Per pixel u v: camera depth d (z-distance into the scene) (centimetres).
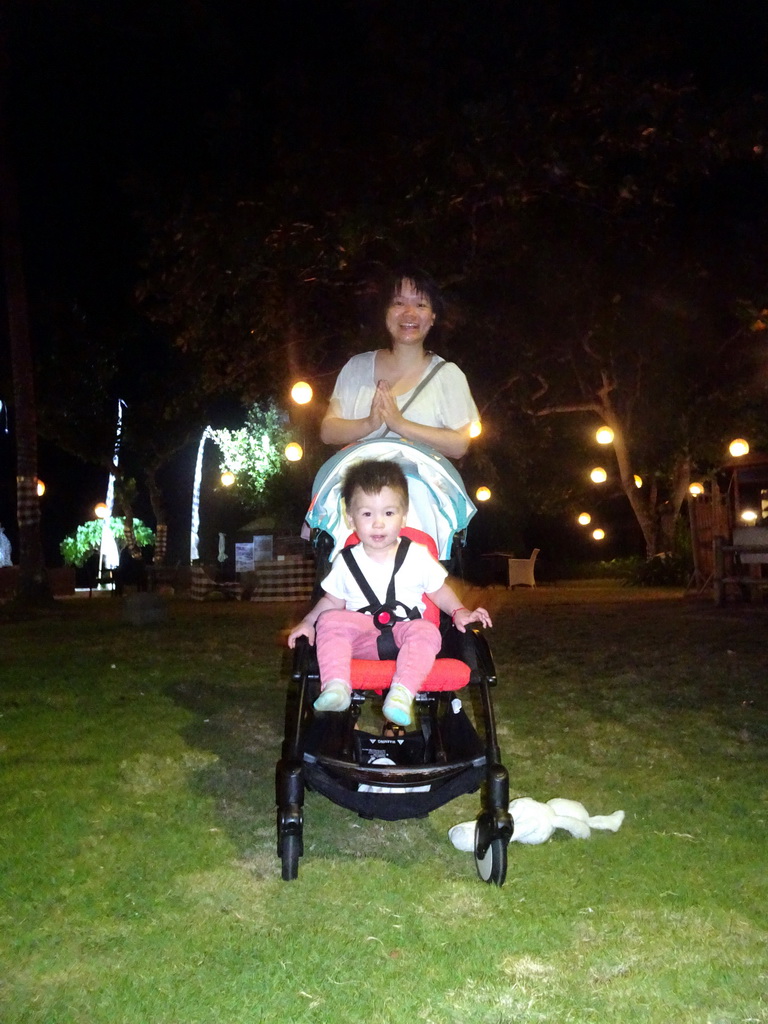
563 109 1454
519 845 424
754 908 354
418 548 419
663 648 970
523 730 636
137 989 299
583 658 925
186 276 1522
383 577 412
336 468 450
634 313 2036
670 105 1438
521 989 296
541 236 1805
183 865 400
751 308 1695
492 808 371
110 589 3131
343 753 405
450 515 471
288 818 369
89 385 2972
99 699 741
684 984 297
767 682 777
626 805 480
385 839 438
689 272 1861
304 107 1492
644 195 1616
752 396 2239
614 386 2258
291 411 2122
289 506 2970
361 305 528
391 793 394
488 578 2622
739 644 980
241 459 3161
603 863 402
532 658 935
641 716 671
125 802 485
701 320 2053
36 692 765
